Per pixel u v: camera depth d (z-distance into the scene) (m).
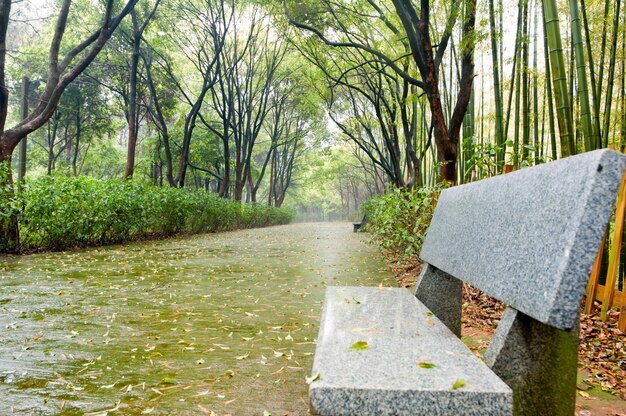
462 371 1.21
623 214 3.60
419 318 1.85
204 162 26.03
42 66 18.48
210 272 6.75
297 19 11.82
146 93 19.98
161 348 3.01
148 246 10.98
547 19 4.52
